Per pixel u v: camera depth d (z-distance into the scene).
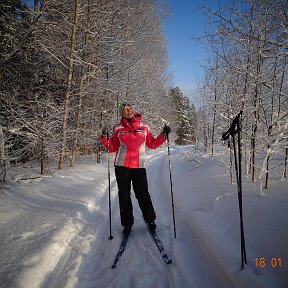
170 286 2.41
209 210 3.73
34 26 7.31
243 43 4.32
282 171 4.82
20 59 8.93
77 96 9.96
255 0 4.05
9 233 3.15
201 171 6.60
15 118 8.00
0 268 2.39
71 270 2.61
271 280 1.99
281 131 3.70
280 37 3.93
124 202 3.49
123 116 3.72
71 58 8.21
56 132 9.20
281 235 2.50
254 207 3.28
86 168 9.13
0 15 8.05
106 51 9.58
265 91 4.34
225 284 2.33
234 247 2.59
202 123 10.44
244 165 5.43
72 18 8.52
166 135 3.71
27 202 4.51
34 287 2.24
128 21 10.57
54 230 3.22
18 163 9.09
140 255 2.95
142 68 13.67
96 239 3.34
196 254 2.91
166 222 3.95
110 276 2.58
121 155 3.56
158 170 9.19
